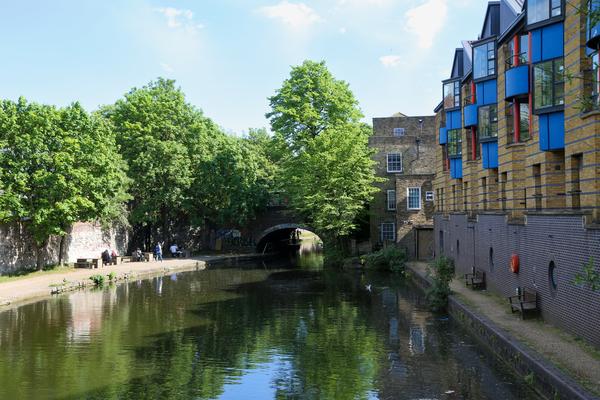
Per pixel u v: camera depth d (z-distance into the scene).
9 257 31.58
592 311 12.62
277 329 19.02
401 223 42.22
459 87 29.55
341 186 40.25
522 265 17.98
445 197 33.66
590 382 9.91
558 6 15.66
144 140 43.59
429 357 14.90
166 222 49.56
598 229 12.16
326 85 42.47
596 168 13.34
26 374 14.02
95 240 42.06
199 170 48.09
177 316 21.53
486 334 15.52
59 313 22.17
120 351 16.22
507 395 11.46
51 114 31.52
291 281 32.69
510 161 20.34
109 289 29.36
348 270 39.09
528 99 18.98
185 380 13.48
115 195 35.28
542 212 15.93
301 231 104.69
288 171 43.72
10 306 23.77
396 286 29.69
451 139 30.16
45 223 31.12
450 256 31.39
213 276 35.88
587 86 14.18
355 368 14.20
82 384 13.21
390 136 45.88
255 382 13.27
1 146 29.48
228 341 17.38
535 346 12.79
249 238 54.31
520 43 19.41
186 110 48.00
